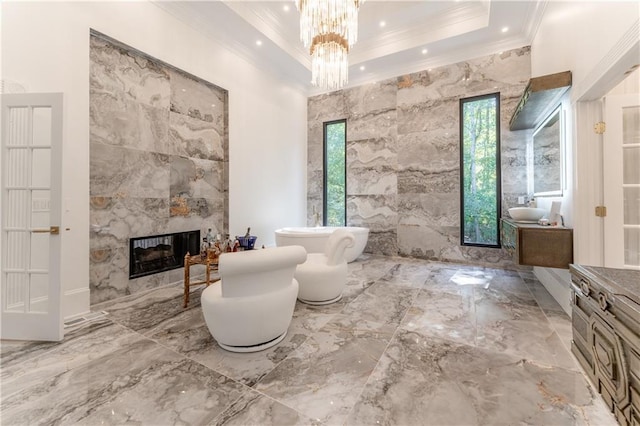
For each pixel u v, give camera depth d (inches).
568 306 99.7
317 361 72.1
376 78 209.3
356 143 218.8
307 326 92.7
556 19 114.5
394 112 202.8
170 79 140.4
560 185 112.6
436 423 51.6
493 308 106.8
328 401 57.6
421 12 158.4
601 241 92.3
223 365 70.4
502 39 163.9
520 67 162.1
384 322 95.4
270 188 203.2
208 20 150.1
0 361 72.1
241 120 179.0
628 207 89.1
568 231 98.5
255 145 189.9
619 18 67.6
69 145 102.2
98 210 112.8
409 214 198.1
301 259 81.4
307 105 242.1
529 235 103.6
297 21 167.6
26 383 63.0
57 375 66.1
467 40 165.8
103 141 114.1
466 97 178.5
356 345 80.1
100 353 76.1
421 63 190.7
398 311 105.0
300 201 234.5
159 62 134.6
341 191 231.9
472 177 181.2
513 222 123.9
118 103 119.2
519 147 162.2
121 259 120.8
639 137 88.0
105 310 106.9
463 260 180.7
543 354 74.2
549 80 101.8
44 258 90.7
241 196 179.0
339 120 229.0
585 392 59.1
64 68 100.7
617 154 89.4
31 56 93.4
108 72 115.7
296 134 229.6
